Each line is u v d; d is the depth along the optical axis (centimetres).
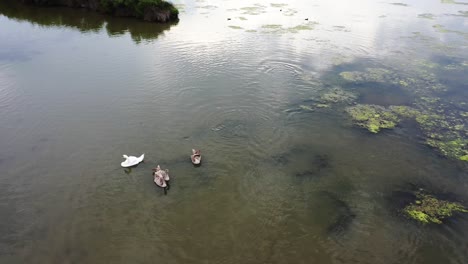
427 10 6100
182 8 6025
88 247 1591
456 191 1955
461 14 5788
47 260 1530
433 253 1585
